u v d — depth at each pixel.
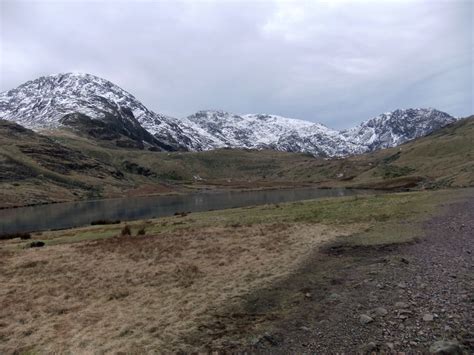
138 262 29.09
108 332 15.82
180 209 117.94
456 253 23.22
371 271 21.09
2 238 64.75
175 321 16.39
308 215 52.38
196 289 20.80
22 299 21.78
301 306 16.81
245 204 121.62
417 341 12.18
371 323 14.02
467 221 35.41
